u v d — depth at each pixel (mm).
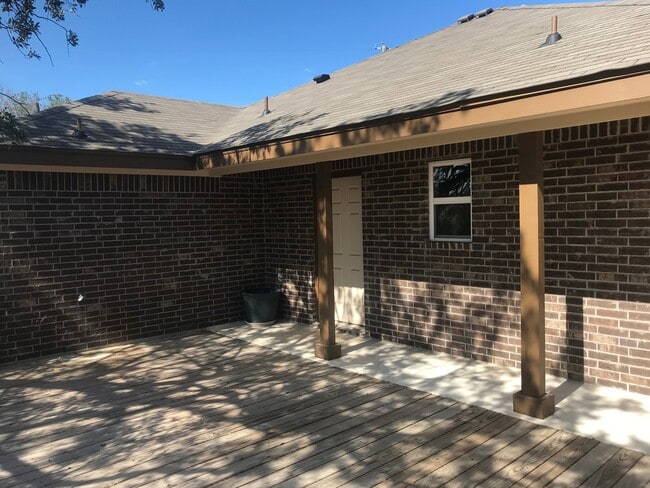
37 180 6750
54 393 5391
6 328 6578
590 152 5031
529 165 4297
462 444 3943
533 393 4406
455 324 6301
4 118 5340
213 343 7371
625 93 3252
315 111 6848
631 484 3309
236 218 8695
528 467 3562
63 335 7004
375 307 7254
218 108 10898
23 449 4051
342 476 3516
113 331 7418
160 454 3918
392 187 6898
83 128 7398
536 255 4301
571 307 5258
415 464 3656
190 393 5309
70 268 7043
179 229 8031
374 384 5402
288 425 4406
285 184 8625
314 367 6082
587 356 5172
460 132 4609
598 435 4008
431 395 5023
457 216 6281
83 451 3998
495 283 5871
